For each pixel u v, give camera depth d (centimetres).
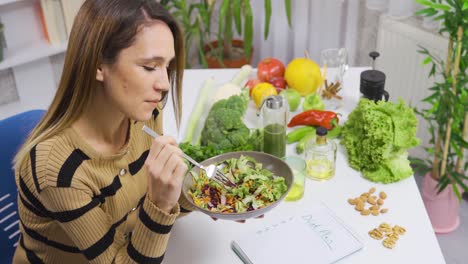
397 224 125
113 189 101
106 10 82
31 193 92
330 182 140
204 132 151
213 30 286
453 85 182
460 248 213
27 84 263
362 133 144
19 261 112
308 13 253
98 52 83
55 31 252
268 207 110
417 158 239
